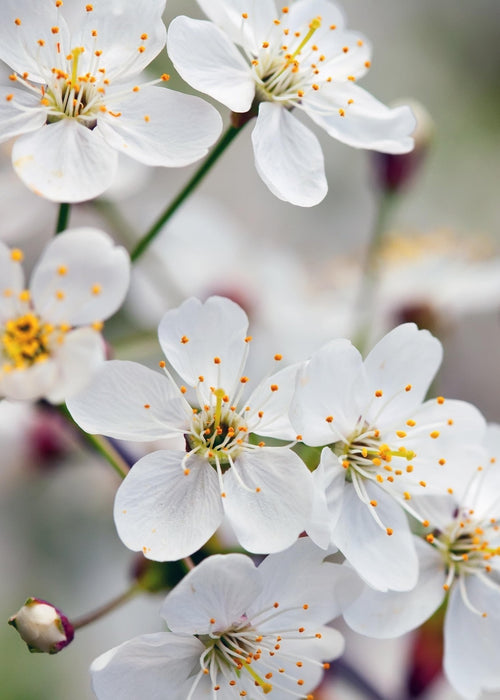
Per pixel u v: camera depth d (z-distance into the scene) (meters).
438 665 0.27
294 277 0.31
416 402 0.23
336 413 0.23
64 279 0.22
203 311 0.23
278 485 0.22
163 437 0.22
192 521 0.22
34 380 0.22
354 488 0.23
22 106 0.23
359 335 0.30
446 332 0.31
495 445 0.24
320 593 0.22
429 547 0.23
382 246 0.31
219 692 0.22
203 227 0.31
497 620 0.23
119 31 0.23
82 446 0.26
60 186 0.23
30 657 0.32
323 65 0.24
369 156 0.30
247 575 0.21
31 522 0.32
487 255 0.31
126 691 0.22
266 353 0.30
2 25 0.23
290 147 0.24
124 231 0.30
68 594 0.32
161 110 0.23
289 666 0.23
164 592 0.24
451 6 0.44
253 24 0.24
